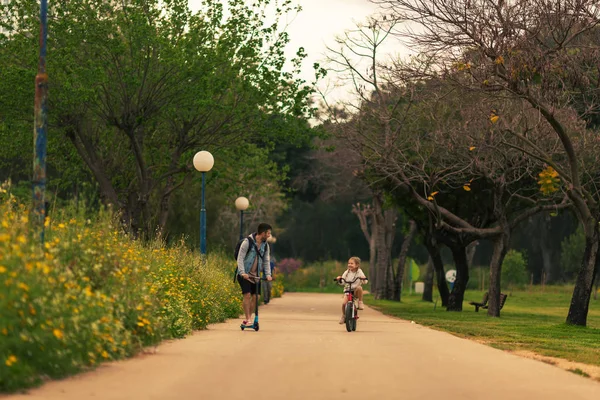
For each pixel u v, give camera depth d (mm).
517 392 8680
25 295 8352
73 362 9062
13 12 35281
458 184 36375
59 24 33625
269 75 36875
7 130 36031
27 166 45062
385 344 14703
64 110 34031
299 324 22359
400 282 56344
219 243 58312
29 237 10469
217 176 40750
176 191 51188
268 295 42906
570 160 25953
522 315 36688
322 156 56438
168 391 8211
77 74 33156
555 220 89062
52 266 9836
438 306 45188
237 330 18625
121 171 41094
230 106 37156
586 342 19094
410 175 34344
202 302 19359
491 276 33875
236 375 9562
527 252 93875
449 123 30859
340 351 12875
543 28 24172
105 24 34344
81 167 41188
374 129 33688
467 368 10789
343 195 71875
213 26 37188
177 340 14484
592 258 26625
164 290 16453
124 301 11852
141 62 34469
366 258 102438
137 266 13539
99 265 11500
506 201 35938
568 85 26328
